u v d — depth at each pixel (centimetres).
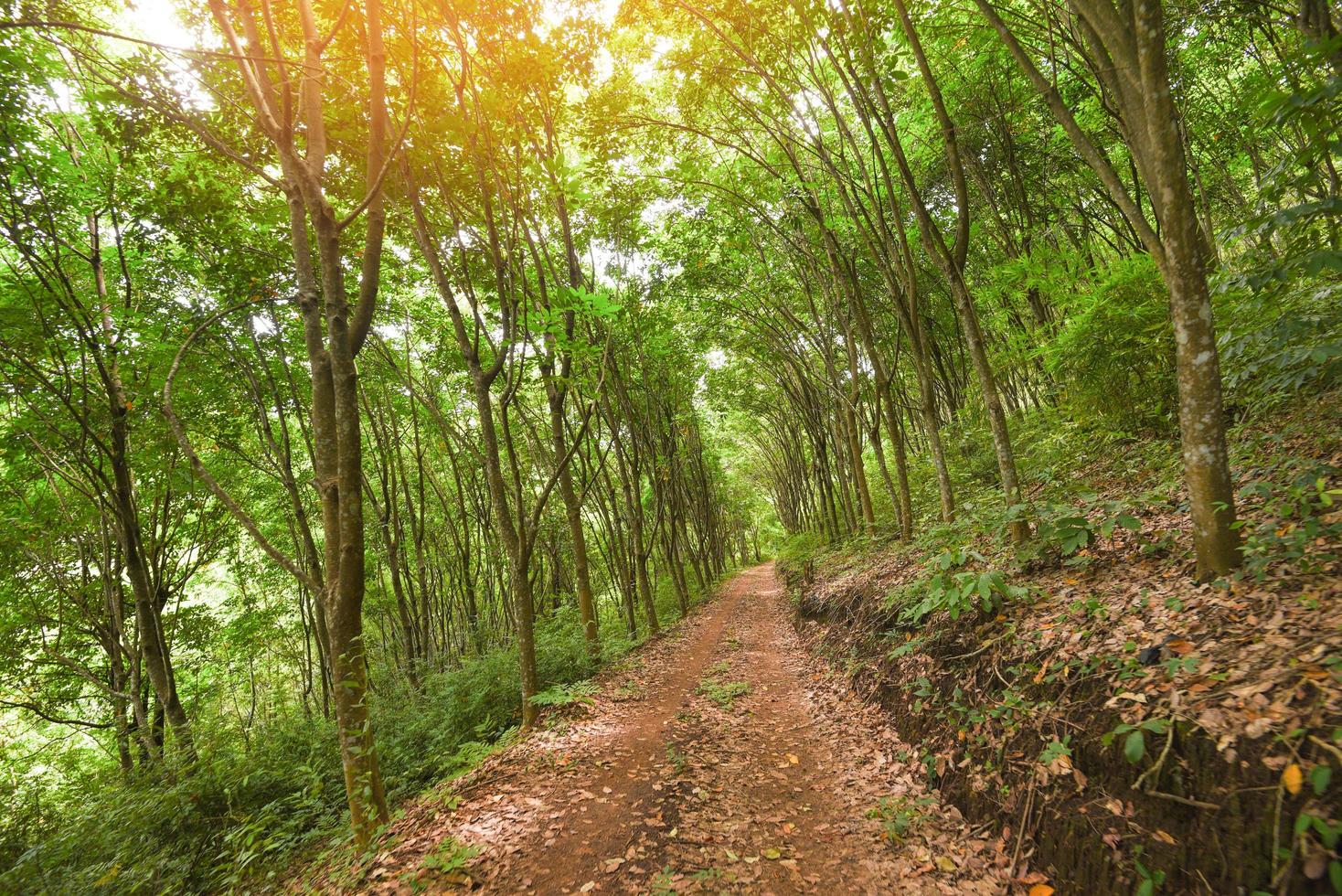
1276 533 364
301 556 1647
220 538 1520
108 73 709
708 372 2241
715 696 829
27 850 621
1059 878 304
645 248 1466
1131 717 303
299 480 1507
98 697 1287
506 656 1058
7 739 1362
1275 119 315
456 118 694
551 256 1243
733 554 4806
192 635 1434
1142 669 326
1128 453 687
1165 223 360
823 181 1216
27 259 849
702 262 1395
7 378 862
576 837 445
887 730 563
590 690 898
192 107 693
